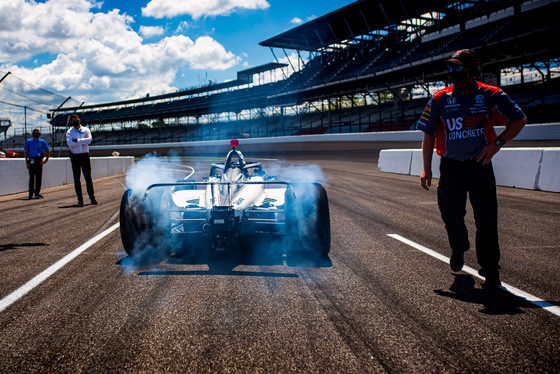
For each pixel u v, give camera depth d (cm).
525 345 213
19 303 274
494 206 288
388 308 262
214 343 217
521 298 278
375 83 3462
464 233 306
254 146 3644
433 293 288
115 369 193
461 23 3097
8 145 6397
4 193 1012
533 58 2553
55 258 388
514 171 919
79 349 212
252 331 231
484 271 298
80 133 764
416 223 547
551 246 415
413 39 3681
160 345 216
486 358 201
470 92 283
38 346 215
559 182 809
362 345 214
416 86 3462
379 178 1220
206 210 402
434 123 299
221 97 5581
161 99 6794
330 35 4431
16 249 427
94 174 1725
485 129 286
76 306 268
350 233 489
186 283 312
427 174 311
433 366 194
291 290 296
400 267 351
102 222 584
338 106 4638
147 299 279
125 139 6738
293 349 210
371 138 2450
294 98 4497
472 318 246
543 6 2547
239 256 388
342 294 287
